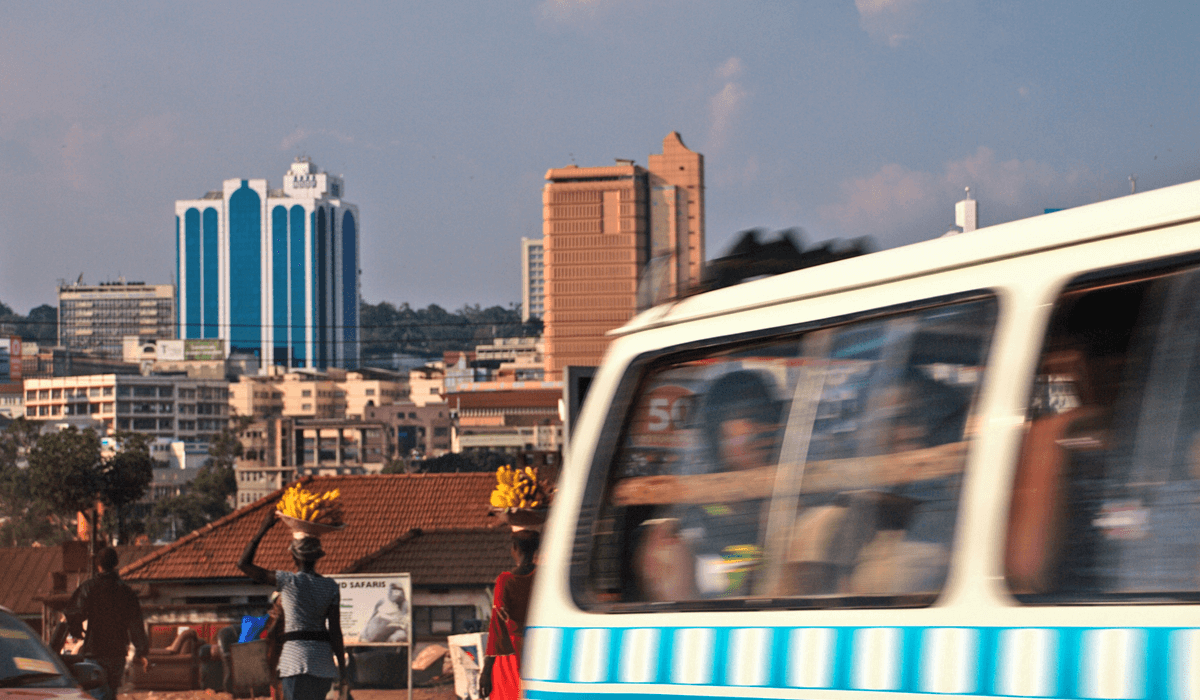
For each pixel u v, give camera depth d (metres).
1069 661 8.56
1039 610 8.79
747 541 11.18
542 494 27.08
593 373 28.53
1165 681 8.09
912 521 9.77
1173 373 8.50
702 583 11.52
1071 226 9.16
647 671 11.73
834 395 10.66
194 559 110.81
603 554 12.58
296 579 27.94
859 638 9.91
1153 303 8.67
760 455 11.24
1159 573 8.32
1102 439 8.77
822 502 10.55
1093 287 8.97
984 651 9.04
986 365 9.50
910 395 10.02
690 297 12.52
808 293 11.05
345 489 123.94
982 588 9.15
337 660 28.33
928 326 9.99
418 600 102.00
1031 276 9.35
